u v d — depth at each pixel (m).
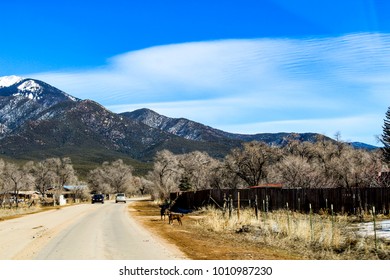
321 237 16.98
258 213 30.52
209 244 17.25
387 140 55.22
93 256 13.52
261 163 69.44
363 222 25.69
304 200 36.53
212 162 88.12
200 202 45.44
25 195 118.12
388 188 33.19
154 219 33.19
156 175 96.44
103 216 36.69
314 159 74.31
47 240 18.14
